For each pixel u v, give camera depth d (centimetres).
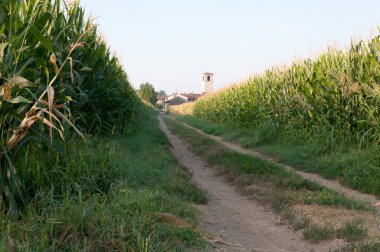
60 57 654
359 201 749
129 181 759
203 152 1603
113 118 1286
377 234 547
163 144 1875
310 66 1580
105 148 938
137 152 1227
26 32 500
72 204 528
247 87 2317
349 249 489
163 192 742
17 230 454
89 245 429
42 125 552
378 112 1138
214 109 3319
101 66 1124
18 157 590
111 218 492
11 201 513
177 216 585
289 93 1698
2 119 518
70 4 943
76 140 816
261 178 999
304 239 573
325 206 725
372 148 1111
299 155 1327
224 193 941
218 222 672
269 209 760
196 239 517
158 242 467
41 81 628
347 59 1334
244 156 1280
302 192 838
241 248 532
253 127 2116
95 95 1125
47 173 599
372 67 1206
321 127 1354
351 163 1071
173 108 8525
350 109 1252
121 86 1370
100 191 629
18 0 544
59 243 430
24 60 540
